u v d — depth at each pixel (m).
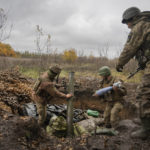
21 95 4.97
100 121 4.25
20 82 5.79
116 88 3.40
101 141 2.78
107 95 3.64
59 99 5.94
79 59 13.31
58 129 3.51
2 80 5.53
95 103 6.03
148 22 2.70
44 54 9.10
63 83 3.72
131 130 3.24
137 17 2.81
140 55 2.82
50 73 3.41
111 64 10.89
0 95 4.51
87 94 6.13
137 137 2.81
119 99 3.60
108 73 3.63
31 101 5.09
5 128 2.71
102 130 3.11
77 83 6.51
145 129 2.76
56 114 4.52
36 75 8.12
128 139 2.82
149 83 2.58
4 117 3.02
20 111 4.48
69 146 2.76
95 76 8.58
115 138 2.87
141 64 2.88
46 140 2.88
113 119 3.50
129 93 5.79
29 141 2.70
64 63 12.34
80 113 4.58
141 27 2.68
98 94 3.48
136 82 7.14
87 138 2.94
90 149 2.66
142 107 2.60
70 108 3.58
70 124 3.57
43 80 3.41
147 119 2.64
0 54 14.26
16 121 2.89
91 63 12.69
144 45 2.69
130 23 2.91
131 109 5.06
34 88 3.59
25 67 9.75
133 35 2.71
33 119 3.00
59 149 2.68
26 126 2.83
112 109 3.57
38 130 2.96
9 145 2.46
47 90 3.42
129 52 2.75
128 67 9.38
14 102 4.47
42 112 3.65
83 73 9.61
